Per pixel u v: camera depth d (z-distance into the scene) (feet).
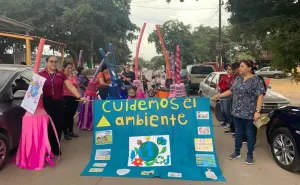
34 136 17.71
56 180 15.81
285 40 28.27
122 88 25.90
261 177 16.34
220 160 19.22
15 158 18.83
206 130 18.16
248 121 18.22
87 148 21.81
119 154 17.90
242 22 34.76
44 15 84.43
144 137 18.12
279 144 18.11
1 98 17.93
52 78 18.92
